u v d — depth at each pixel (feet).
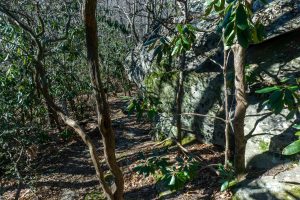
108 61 41.63
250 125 15.58
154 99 13.08
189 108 19.71
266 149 14.70
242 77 12.67
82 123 30.50
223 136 17.95
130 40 46.39
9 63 19.34
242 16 5.76
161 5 27.35
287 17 17.17
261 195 12.78
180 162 11.01
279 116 14.76
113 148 10.55
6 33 17.76
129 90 40.68
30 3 19.48
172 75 21.04
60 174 21.85
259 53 17.34
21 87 20.03
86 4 8.76
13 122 20.51
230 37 6.27
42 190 20.07
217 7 7.55
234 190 13.83
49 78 24.66
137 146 23.68
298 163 13.50
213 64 19.51
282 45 16.97
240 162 14.07
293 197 12.01
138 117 12.32
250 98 16.10
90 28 9.14
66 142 27.58
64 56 26.53
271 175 13.50
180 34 9.78
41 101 25.54
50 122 30.45
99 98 9.86
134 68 27.45
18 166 20.84
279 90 6.63
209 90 18.69
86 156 24.45
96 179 20.47
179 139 19.54
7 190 20.61
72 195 19.02
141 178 18.66
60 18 23.58
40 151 25.95
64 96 26.94
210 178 16.05
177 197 15.53
